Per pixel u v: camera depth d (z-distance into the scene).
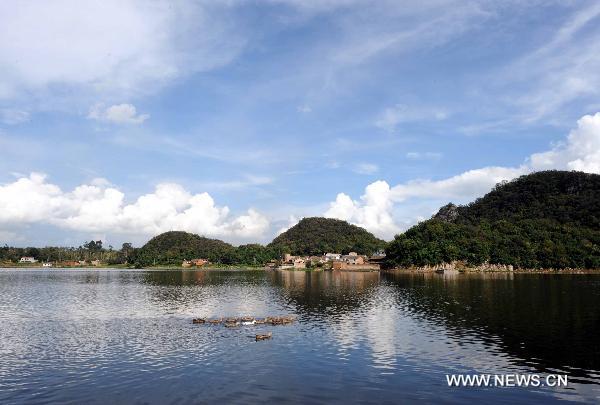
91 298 117.56
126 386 41.44
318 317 81.00
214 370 46.28
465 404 37.25
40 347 56.91
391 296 119.88
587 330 66.00
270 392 39.78
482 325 70.75
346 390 40.34
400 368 46.94
